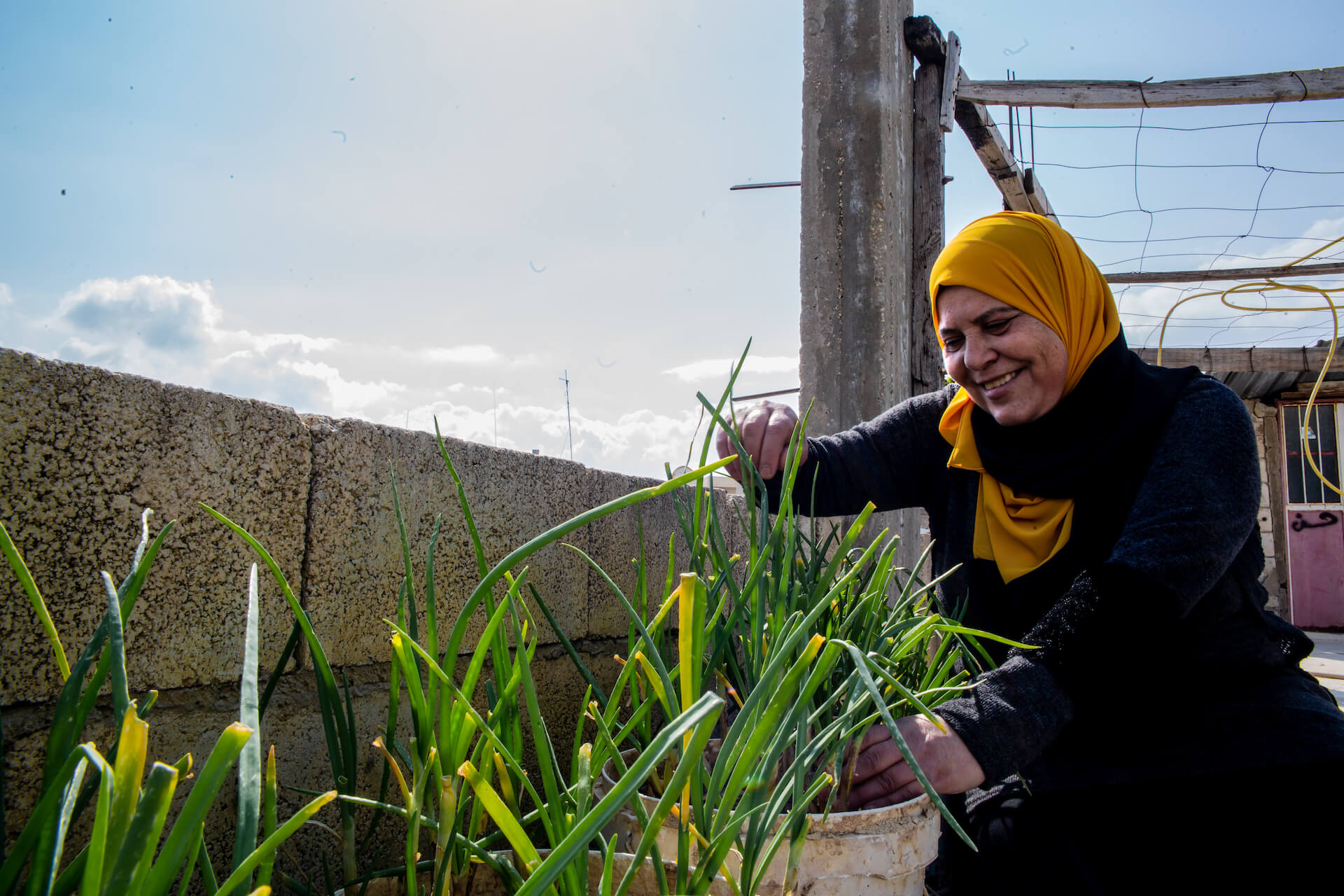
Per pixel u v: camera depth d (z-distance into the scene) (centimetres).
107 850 35
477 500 124
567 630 148
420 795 57
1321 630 786
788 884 55
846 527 180
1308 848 101
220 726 84
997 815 111
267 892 38
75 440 71
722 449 144
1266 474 810
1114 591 94
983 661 127
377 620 105
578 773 53
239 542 86
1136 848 107
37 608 47
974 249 119
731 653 88
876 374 245
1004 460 125
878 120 253
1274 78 297
